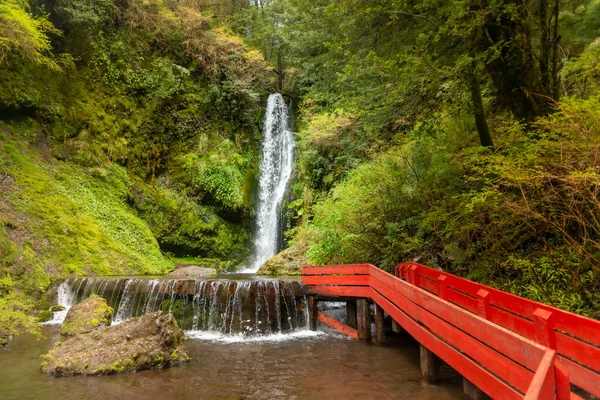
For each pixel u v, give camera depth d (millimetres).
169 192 16422
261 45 22969
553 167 4840
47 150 13812
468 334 3443
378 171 10094
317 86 12133
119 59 16719
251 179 18547
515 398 2654
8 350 6488
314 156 16922
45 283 10023
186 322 8477
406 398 4266
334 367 5516
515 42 6129
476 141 7910
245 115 19703
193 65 18797
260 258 18188
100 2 16453
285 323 8117
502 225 6223
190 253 16438
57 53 15109
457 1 5387
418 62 5727
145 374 5309
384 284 6145
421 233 8164
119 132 15953
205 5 21250
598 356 2953
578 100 4895
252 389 4707
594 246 5246
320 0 7988
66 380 5043
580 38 8297
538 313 3426
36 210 11562
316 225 11297
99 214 13539
